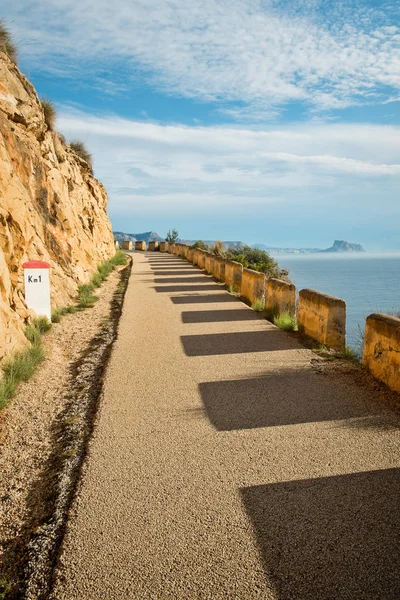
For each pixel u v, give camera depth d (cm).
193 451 464
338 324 841
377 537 334
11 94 1254
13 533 365
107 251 2614
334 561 312
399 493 388
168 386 651
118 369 729
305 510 367
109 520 360
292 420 534
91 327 1058
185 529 348
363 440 482
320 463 437
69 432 525
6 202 903
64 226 1459
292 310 1099
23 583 311
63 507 387
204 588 293
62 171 1702
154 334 962
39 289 982
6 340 705
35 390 655
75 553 326
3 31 1389
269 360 771
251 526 349
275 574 303
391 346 631
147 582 299
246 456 453
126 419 544
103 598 288
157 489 400
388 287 9644
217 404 584
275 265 3866
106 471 430
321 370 715
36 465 464
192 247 3200
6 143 1109
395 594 285
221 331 988
